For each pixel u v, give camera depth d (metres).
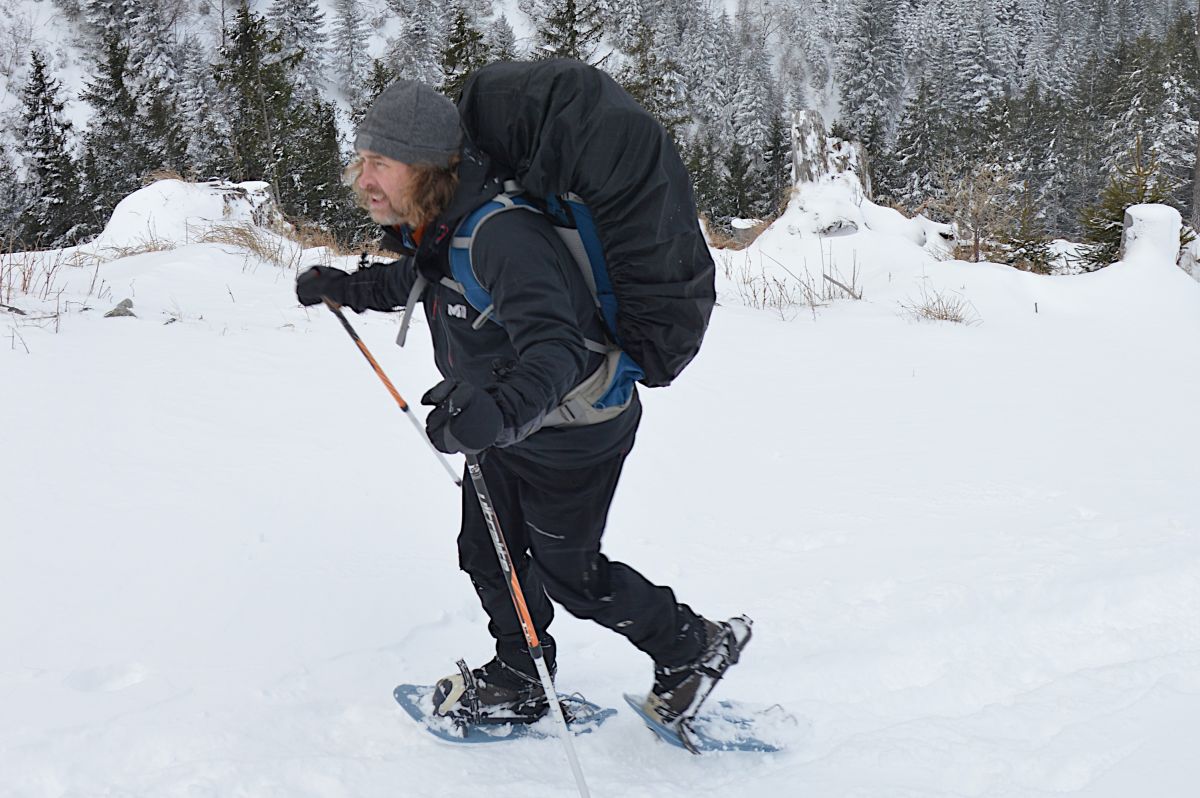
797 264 12.37
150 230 10.95
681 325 2.19
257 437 4.96
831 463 5.49
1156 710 2.75
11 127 58.09
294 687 2.92
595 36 30.27
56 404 5.02
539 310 2.02
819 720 2.90
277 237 11.21
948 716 2.91
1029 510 4.74
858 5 90.00
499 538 2.29
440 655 3.23
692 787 2.54
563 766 2.62
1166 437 6.08
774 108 93.44
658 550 4.24
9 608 3.29
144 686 2.86
